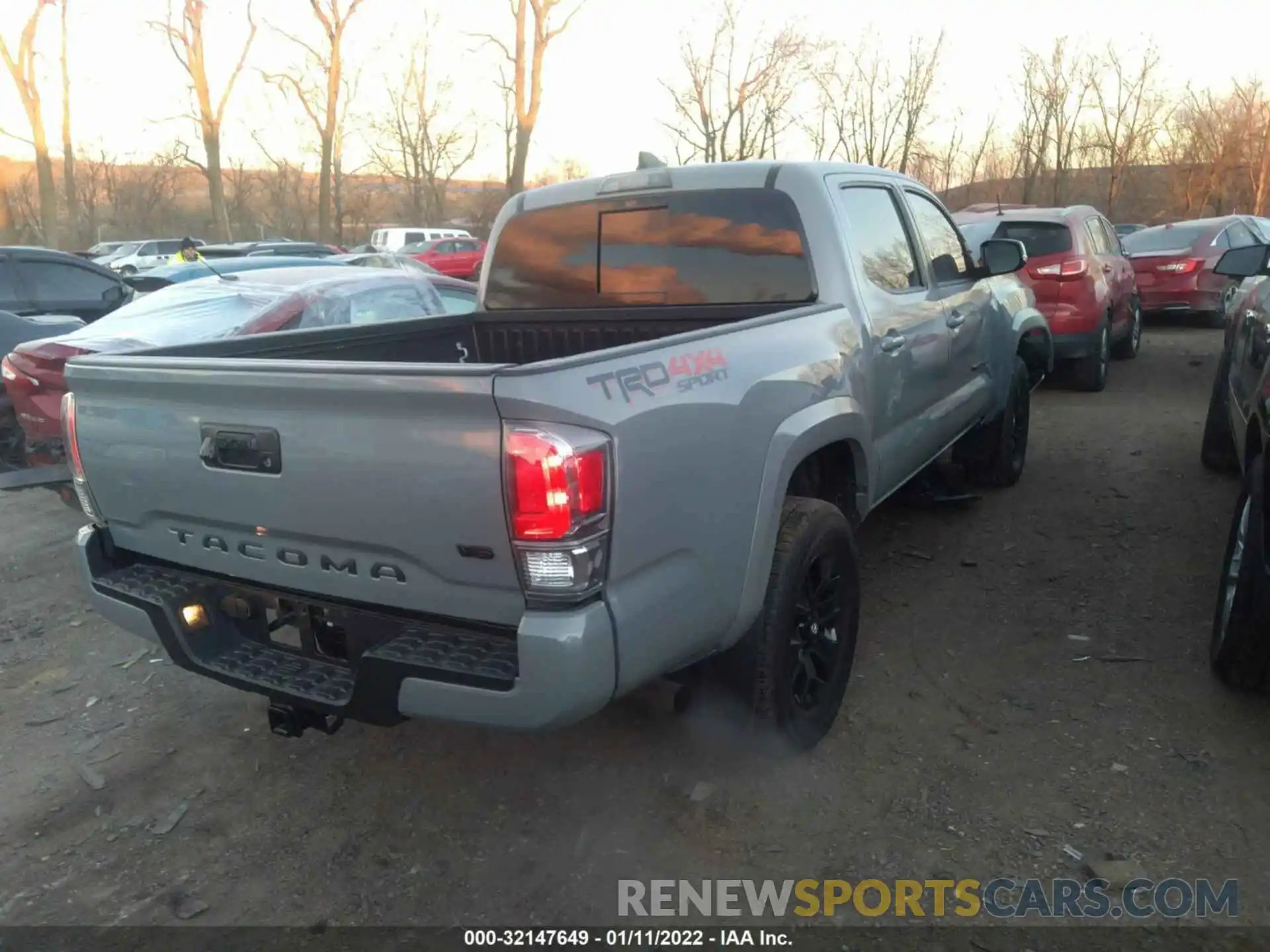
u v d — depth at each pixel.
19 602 5.13
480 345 4.59
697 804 3.14
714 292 3.99
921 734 3.45
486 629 2.47
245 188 38.34
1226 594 3.61
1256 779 3.09
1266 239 14.53
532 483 2.22
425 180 38.47
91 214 36.47
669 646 2.61
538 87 23.59
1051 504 5.82
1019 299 5.90
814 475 3.74
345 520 2.52
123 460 2.98
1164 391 9.18
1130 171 41.81
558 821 3.10
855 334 3.67
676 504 2.57
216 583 2.96
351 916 2.73
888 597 4.60
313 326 6.37
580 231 4.28
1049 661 3.91
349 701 2.60
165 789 3.38
